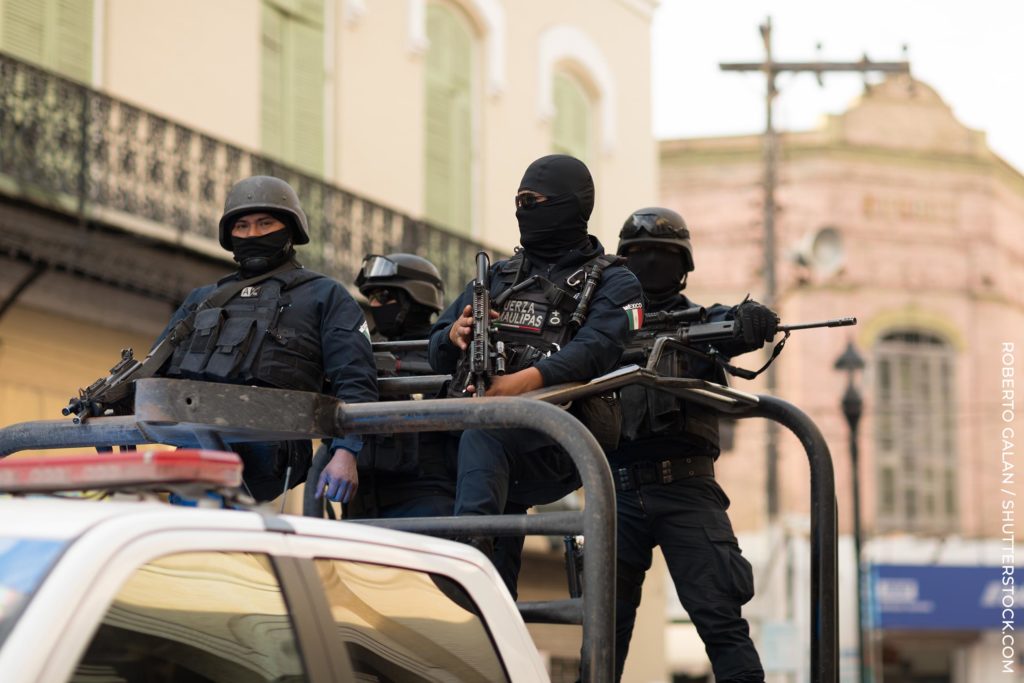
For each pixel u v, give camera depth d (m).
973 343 64.38
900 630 59.97
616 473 9.52
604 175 39.97
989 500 62.53
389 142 33.19
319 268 29.88
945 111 65.75
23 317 25.06
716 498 9.53
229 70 29.23
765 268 46.47
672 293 9.98
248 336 8.20
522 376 7.61
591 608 6.04
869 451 61.91
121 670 4.46
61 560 4.48
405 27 33.81
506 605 5.96
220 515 4.96
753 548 61.28
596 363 7.82
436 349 8.42
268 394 6.40
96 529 4.60
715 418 9.59
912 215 64.94
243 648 4.82
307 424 6.43
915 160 65.31
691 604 9.21
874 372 63.06
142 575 4.60
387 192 33.03
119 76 26.89
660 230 9.83
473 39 36.06
